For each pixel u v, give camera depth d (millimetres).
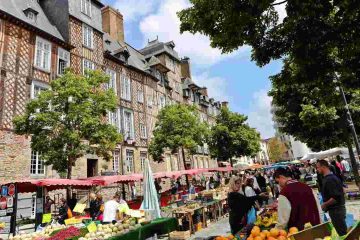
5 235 11289
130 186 22531
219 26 5664
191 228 10406
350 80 6773
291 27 5324
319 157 17922
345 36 5141
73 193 15344
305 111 14156
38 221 10531
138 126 26500
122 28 30828
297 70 6352
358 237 2250
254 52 5992
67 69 14203
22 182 9930
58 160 13008
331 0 4797
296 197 3828
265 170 34438
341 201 5113
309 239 2730
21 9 17703
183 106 24312
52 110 13531
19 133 13195
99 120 14133
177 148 23609
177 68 37719
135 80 27625
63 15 20281
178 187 23797
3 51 15398
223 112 33250
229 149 31953
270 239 3236
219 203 13844
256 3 4941
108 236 6105
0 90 14852
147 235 6820
